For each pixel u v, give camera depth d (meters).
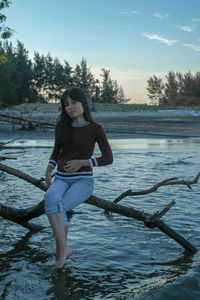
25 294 2.33
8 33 18.52
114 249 3.18
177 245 3.32
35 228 3.79
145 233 3.66
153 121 33.22
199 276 2.54
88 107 3.06
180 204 4.75
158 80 104.12
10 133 18.77
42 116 35.72
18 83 86.88
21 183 6.05
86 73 106.12
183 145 13.58
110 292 2.36
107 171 7.43
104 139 3.07
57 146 3.15
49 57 99.00
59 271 2.71
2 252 3.11
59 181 3.05
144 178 6.63
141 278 2.59
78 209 4.57
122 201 4.89
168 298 2.25
